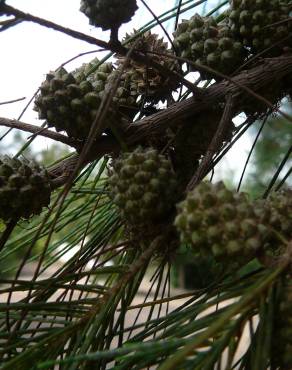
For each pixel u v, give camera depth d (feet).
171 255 0.33
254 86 0.34
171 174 0.29
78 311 0.28
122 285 0.27
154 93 0.38
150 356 0.22
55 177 0.33
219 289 0.26
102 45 0.29
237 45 0.36
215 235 0.24
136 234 0.30
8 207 0.31
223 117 0.33
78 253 0.33
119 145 0.34
